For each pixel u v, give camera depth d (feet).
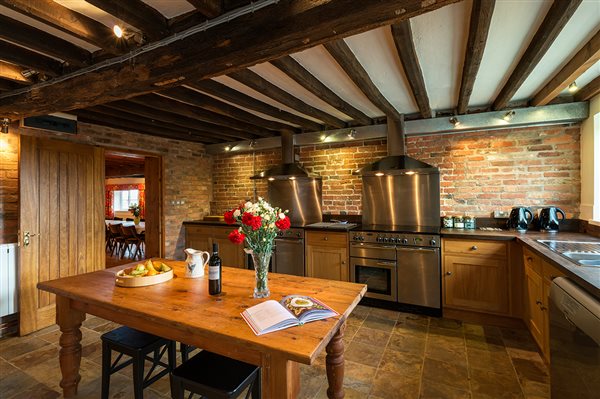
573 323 4.71
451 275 10.15
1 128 9.27
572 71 7.27
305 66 7.66
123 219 31.09
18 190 9.53
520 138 10.92
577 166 10.15
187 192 16.30
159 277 6.31
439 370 7.29
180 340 4.75
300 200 14.97
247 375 4.63
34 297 9.73
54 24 4.88
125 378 7.12
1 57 6.03
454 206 11.88
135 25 5.08
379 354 8.05
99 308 5.83
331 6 4.24
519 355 7.86
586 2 5.18
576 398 4.68
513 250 9.27
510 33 6.15
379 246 11.19
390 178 12.91
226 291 5.76
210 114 11.60
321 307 4.80
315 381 6.94
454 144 11.88
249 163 16.69
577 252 6.89
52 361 7.92
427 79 8.70
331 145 14.33
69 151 10.89
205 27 5.14
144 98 9.10
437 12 5.52
